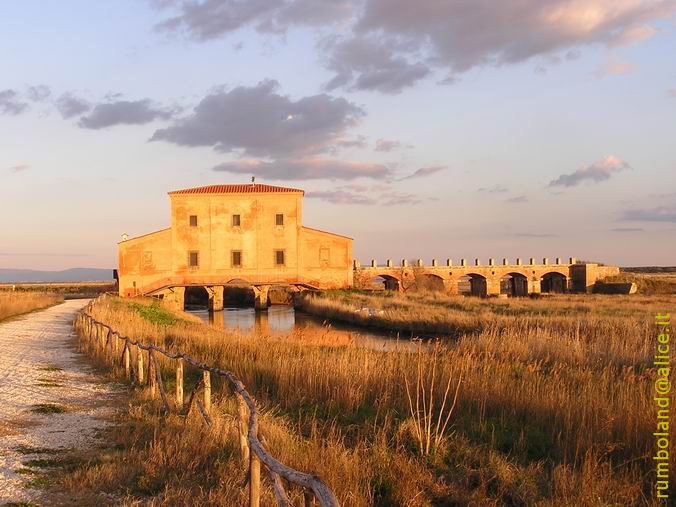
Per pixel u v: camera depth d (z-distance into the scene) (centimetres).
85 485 790
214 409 1159
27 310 4897
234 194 6575
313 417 1216
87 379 1703
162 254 6494
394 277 8481
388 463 882
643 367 1542
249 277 6550
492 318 3706
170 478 815
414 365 1560
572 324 3011
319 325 4591
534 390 1274
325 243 6638
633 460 877
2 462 888
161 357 1991
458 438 1058
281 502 457
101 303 4303
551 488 811
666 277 9950
